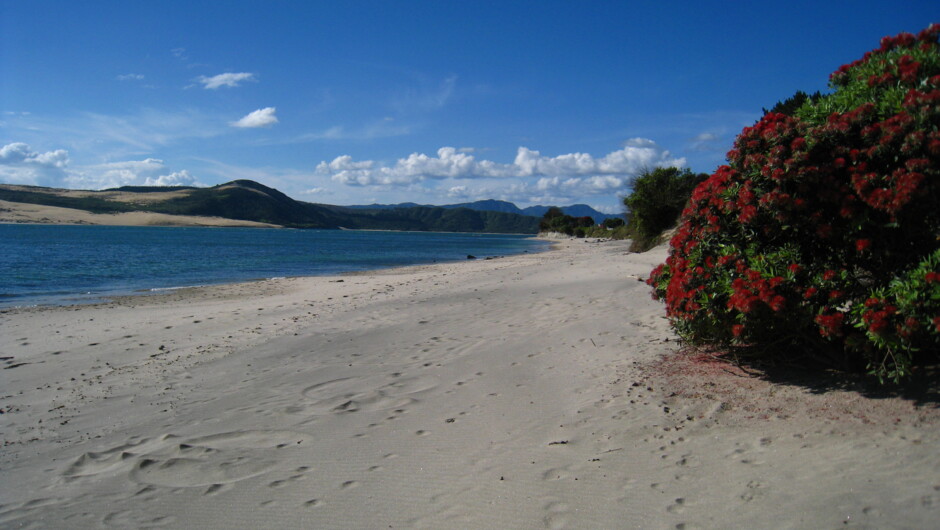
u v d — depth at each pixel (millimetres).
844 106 5113
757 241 5309
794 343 5324
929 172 4184
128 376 7250
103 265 31844
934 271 4078
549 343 7984
